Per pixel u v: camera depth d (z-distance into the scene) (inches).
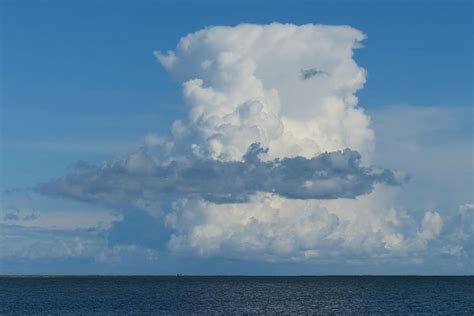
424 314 5944.9
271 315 5851.4
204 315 5816.9
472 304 7249.0
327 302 7628.0
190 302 7573.8
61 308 6648.6
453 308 6643.7
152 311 6240.2
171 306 6899.6
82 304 7249.0
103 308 6609.3
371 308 6658.5
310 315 5876.0
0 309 6545.3
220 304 7224.4
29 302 7642.7
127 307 6752.0
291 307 6786.4
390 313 6053.2
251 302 7598.4
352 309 6540.4
